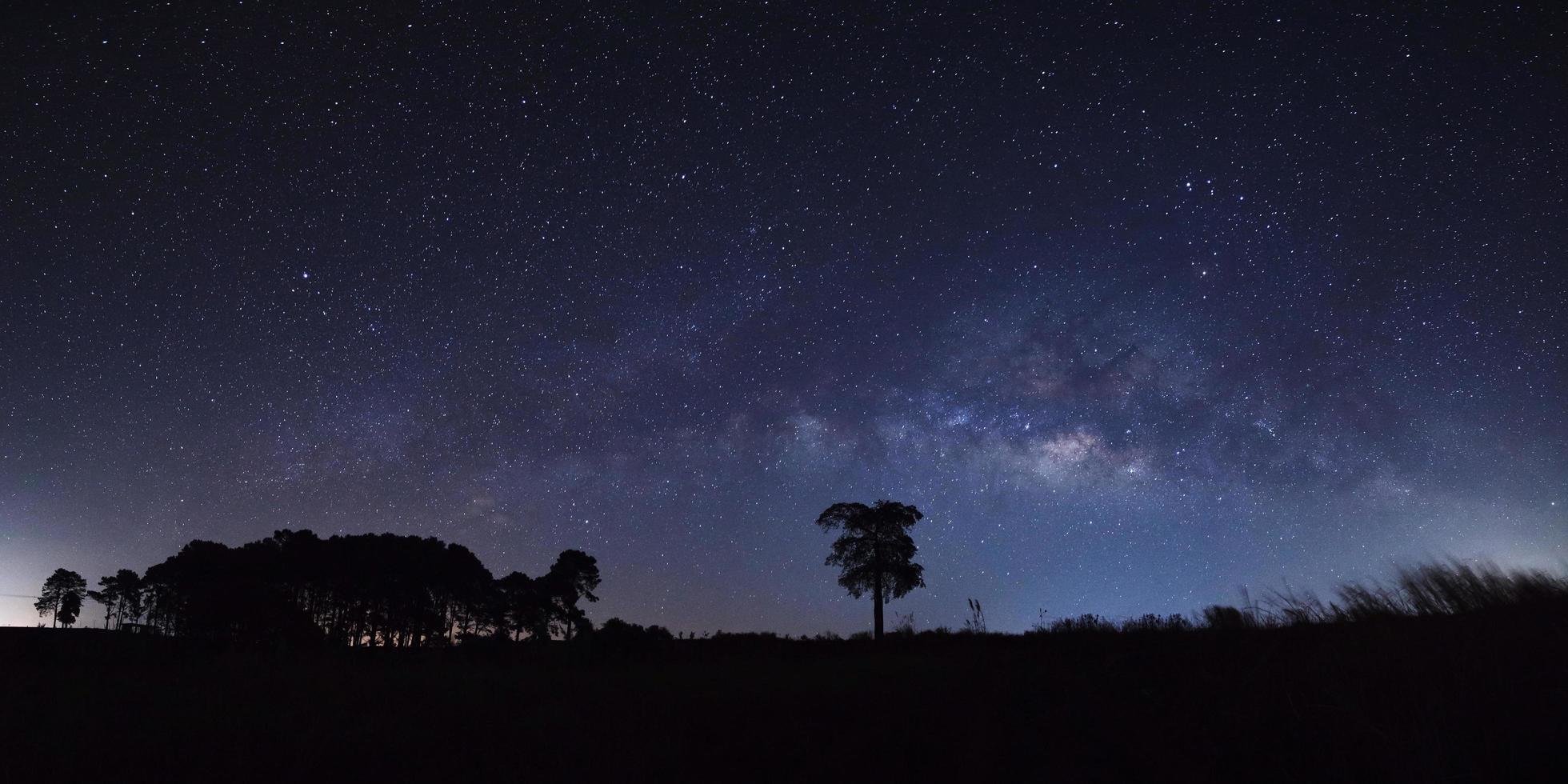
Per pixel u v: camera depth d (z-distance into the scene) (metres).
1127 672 9.45
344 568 38.59
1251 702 7.21
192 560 36.62
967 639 15.42
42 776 6.82
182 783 6.70
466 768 6.98
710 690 10.30
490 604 41.47
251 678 11.95
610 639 17.45
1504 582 8.92
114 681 11.72
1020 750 6.97
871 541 44.44
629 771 6.77
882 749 7.14
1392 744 5.79
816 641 20.06
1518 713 5.95
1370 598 9.35
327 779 6.79
